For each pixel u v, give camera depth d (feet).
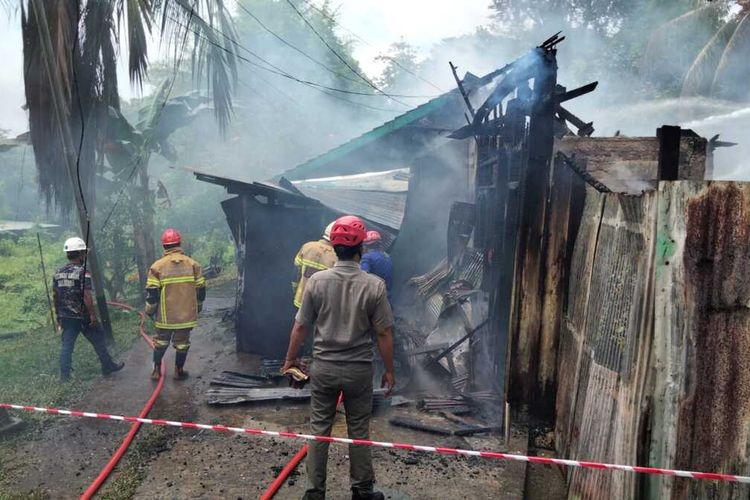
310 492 10.86
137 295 37.52
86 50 26.66
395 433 15.51
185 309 19.49
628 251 9.34
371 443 10.77
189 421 16.28
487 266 20.89
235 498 11.91
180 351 19.69
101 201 34.83
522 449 13.03
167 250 19.58
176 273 19.30
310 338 23.12
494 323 18.39
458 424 15.99
